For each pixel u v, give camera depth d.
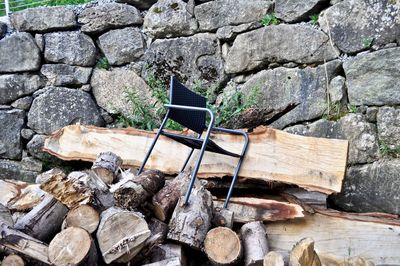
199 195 2.94
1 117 5.14
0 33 5.27
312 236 3.26
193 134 3.93
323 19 4.37
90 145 4.26
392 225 3.18
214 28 4.80
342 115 4.17
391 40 4.07
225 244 2.70
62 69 5.11
